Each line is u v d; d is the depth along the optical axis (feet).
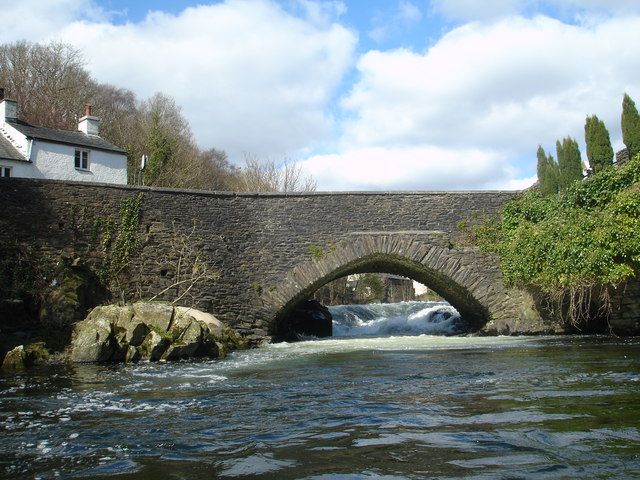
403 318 107.14
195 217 64.95
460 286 68.23
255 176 147.23
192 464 16.58
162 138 130.52
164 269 62.69
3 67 136.05
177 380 34.76
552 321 65.82
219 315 63.93
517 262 65.10
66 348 48.03
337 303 166.61
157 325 49.90
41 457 17.58
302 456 17.11
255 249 66.44
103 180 96.58
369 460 16.47
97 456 17.61
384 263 75.92
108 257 60.54
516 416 21.21
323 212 67.82
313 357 48.49
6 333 48.01
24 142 88.79
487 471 15.11
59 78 144.05
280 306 65.67
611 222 53.57
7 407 25.90
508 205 69.05
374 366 40.06
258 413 23.73
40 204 58.34
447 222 69.15
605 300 58.54
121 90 171.73
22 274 55.57
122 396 28.76
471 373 34.04
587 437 17.98
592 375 30.91
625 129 59.00
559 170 69.46
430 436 18.88
